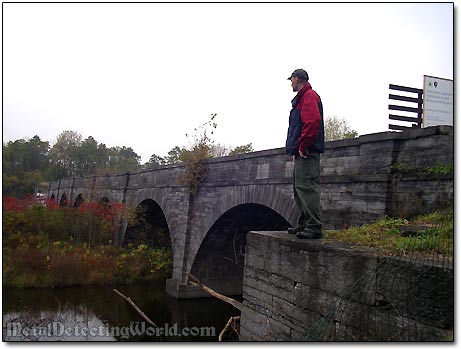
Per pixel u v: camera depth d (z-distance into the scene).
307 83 5.98
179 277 20.11
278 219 17.58
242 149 35.03
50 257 23.16
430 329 3.64
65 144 74.94
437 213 6.66
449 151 7.05
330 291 4.82
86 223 28.50
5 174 61.84
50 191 56.34
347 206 8.93
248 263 6.63
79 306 18.81
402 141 8.00
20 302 18.95
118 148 93.06
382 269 4.16
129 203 28.33
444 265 3.70
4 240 24.30
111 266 23.83
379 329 4.09
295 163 6.03
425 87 10.81
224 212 16.30
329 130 42.78
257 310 6.25
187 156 19.00
